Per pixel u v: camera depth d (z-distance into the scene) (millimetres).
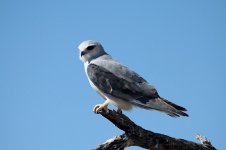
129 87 11641
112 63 12359
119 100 11695
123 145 9219
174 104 11242
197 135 10680
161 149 9633
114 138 9234
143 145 9547
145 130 9523
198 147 10031
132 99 11430
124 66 12344
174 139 9758
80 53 13250
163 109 10828
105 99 12766
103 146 9133
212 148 10320
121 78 11828
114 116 9133
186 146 9836
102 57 12953
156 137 9547
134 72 12164
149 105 11117
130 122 9336
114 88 11719
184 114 10305
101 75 12039
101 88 11922
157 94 11594
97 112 11852
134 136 9289
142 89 11609
